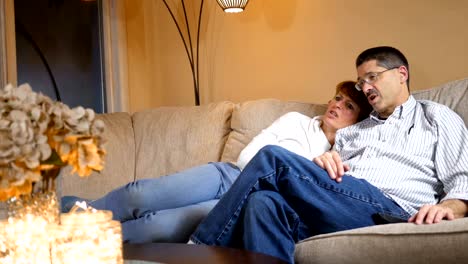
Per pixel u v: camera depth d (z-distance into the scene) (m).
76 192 3.04
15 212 1.22
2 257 1.23
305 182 2.04
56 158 1.19
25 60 3.77
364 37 3.34
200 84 4.07
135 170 3.27
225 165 2.73
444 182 2.20
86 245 1.18
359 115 2.68
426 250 1.69
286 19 3.64
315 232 2.08
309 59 3.56
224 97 3.96
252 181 2.01
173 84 4.20
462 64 3.03
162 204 2.36
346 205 2.06
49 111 1.17
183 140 3.20
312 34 3.54
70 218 1.20
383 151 2.34
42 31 3.89
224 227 1.96
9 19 3.53
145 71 4.32
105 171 3.16
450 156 2.20
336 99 2.72
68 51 4.07
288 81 3.66
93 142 1.21
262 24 3.75
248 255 1.46
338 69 3.45
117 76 4.32
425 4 3.13
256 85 3.80
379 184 2.26
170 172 3.17
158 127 3.30
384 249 1.76
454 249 1.65
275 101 3.07
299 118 2.85
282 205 1.95
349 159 2.46
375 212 2.09
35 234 1.21
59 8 4.03
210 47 4.01
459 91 2.42
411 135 2.33
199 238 1.96
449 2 3.05
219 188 2.65
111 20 4.30
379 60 2.42
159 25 4.25
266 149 2.07
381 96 2.41
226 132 3.16
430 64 3.13
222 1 3.50
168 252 1.52
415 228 1.76
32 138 1.12
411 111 2.39
